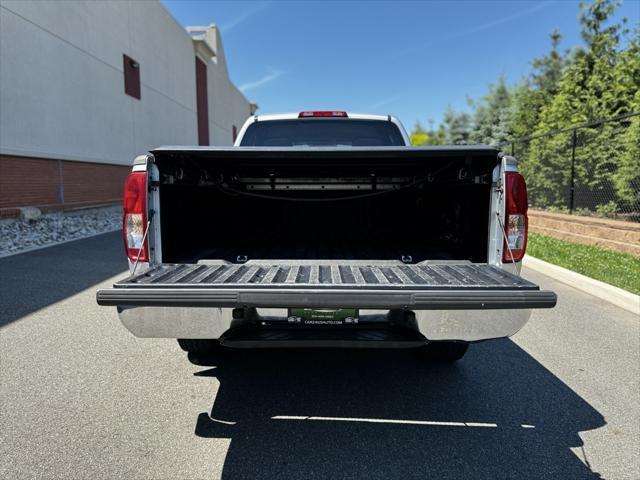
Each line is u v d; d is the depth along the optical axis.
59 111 13.16
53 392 2.91
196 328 2.24
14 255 7.60
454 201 3.12
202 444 2.37
